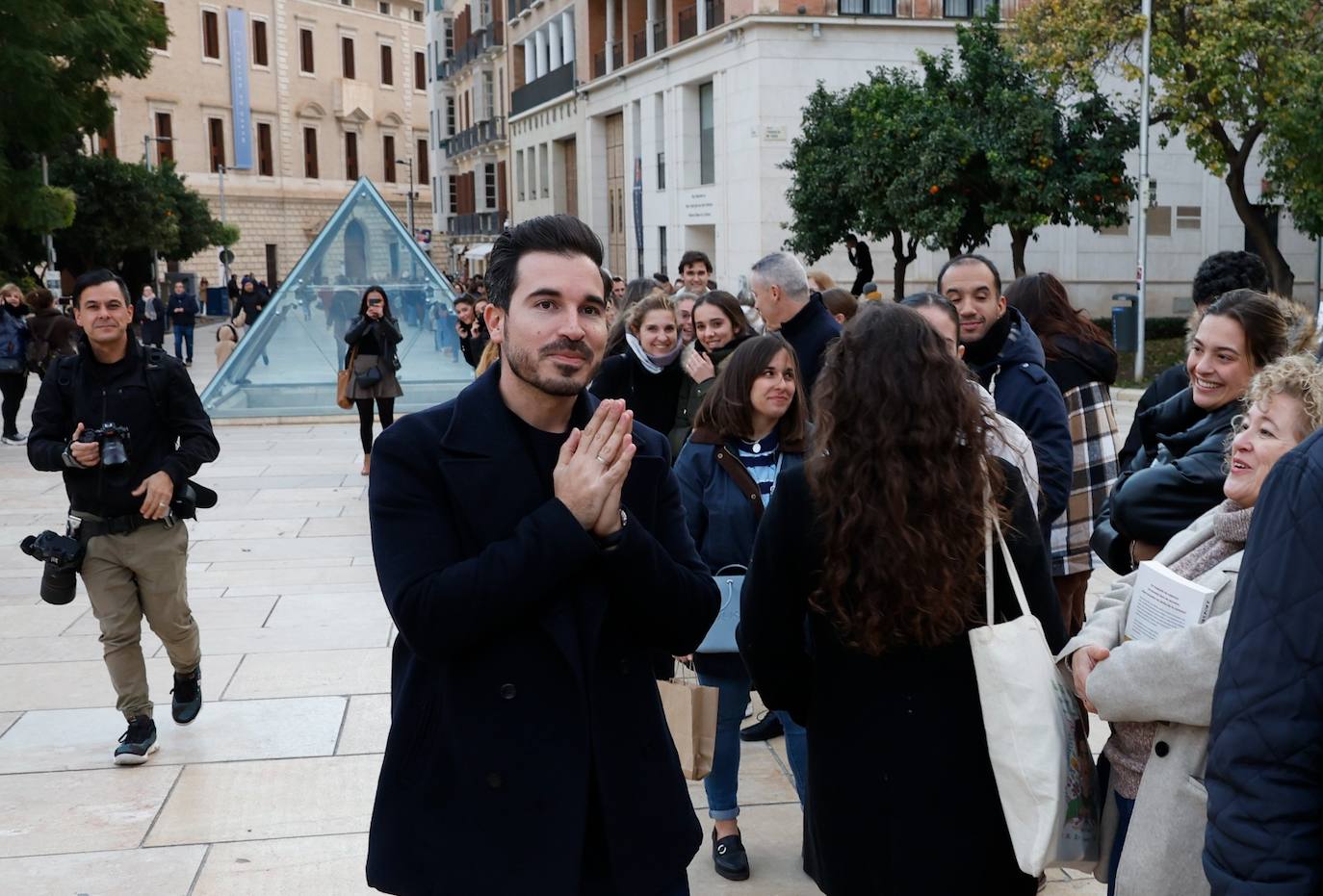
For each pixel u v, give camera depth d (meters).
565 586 2.34
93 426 5.00
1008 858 2.61
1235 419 2.95
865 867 2.63
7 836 4.50
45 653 6.65
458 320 15.61
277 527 10.13
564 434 2.46
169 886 4.14
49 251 34.09
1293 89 18.33
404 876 2.34
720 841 4.25
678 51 33.97
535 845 2.28
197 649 5.46
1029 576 2.70
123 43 25.78
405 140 76.44
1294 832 1.88
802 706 2.93
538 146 49.31
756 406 4.34
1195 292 4.62
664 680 3.28
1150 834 2.49
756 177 29.80
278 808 4.75
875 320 2.59
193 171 63.16
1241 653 1.94
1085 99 28.83
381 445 2.39
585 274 2.34
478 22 57.97
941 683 2.60
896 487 2.48
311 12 69.25
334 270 18.17
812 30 29.33
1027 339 4.44
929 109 22.64
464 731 2.31
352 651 6.72
